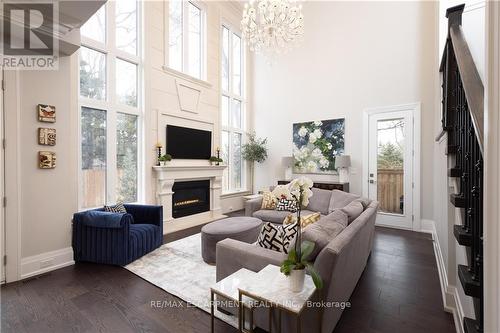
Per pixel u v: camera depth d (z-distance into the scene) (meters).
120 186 4.07
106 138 3.85
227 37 6.32
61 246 3.00
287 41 3.52
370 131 5.09
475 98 1.26
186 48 5.14
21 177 2.71
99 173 3.77
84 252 3.06
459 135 1.78
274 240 1.98
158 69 4.49
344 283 1.91
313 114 5.84
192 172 4.93
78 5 2.19
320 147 5.72
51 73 2.92
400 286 2.55
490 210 0.74
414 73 4.66
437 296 2.37
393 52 4.86
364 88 5.16
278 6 3.24
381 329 1.91
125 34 4.15
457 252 2.04
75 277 2.72
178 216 4.82
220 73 5.86
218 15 5.84
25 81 2.73
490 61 0.75
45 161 2.86
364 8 5.16
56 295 2.36
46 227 2.88
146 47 4.28
